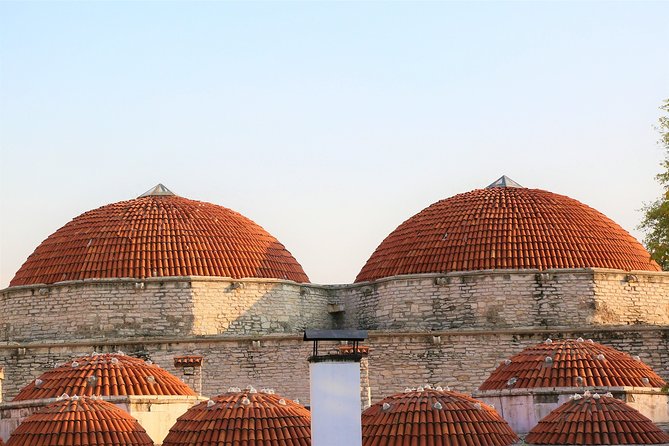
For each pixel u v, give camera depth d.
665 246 54.47
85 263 69.56
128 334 67.56
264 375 65.56
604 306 68.38
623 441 47.78
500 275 68.31
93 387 54.91
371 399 65.62
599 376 55.91
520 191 74.12
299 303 71.44
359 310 71.94
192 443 48.19
